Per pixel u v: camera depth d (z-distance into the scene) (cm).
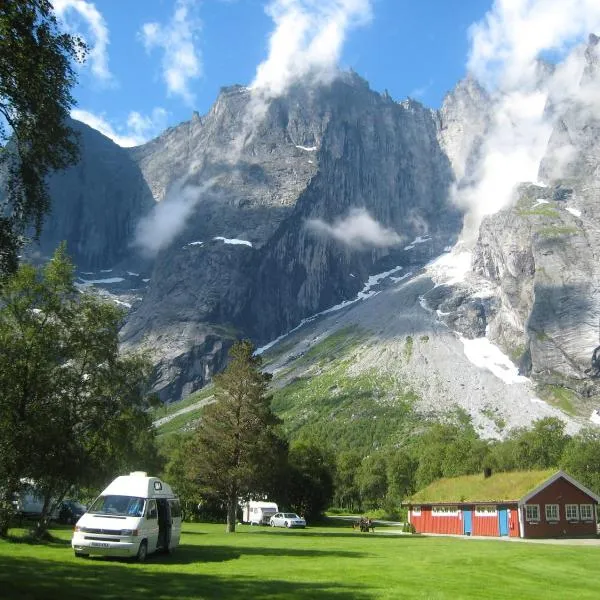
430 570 2711
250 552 3531
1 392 3631
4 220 2172
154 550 2897
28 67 1961
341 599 1841
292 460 9975
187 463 6706
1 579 1986
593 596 2114
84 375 4122
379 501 15912
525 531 6034
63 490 4006
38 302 3919
